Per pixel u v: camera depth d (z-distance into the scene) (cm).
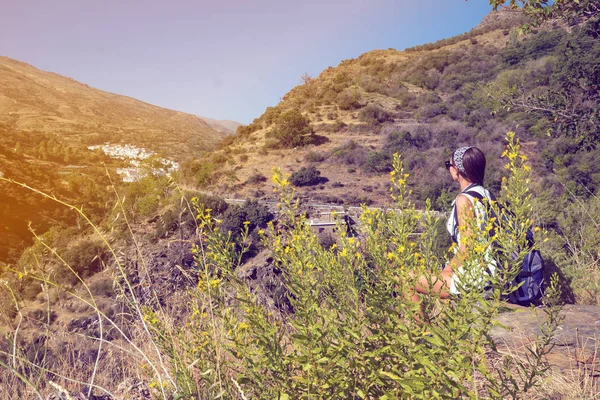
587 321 276
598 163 3139
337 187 5172
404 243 164
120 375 227
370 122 7169
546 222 722
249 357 167
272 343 165
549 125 741
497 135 5231
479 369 140
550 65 5319
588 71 680
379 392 161
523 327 255
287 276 169
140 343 219
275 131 6875
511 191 168
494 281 147
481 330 142
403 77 9350
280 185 179
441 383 141
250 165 6259
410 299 156
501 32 10569
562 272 411
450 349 141
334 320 162
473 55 9431
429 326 142
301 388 162
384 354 154
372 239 168
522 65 7069
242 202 4459
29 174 12862
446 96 8050
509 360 184
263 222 3550
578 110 715
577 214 661
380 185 5147
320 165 5975
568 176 3123
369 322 160
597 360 224
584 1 575
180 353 189
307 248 168
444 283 153
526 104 741
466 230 165
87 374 211
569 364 226
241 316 180
